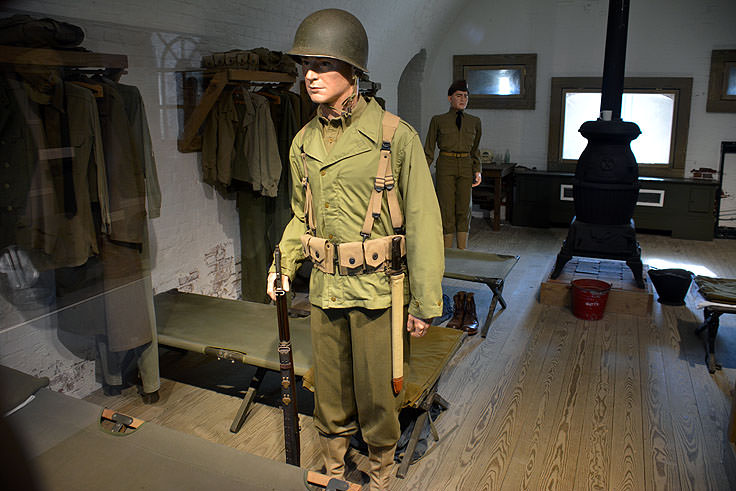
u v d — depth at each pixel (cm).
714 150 697
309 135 204
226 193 416
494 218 730
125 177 254
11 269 216
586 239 463
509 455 267
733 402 246
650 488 244
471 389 330
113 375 275
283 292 198
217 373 338
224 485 177
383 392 209
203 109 363
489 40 769
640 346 388
